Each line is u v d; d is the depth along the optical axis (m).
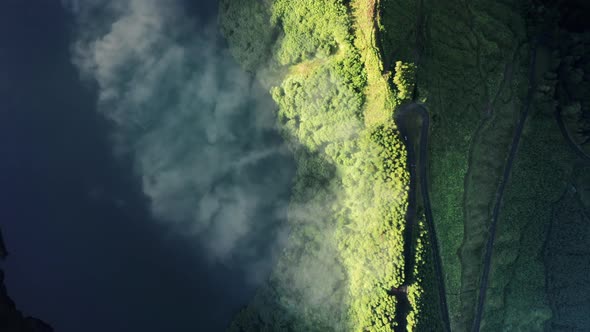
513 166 94.81
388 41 86.62
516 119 95.06
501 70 93.50
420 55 87.94
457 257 91.38
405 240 86.69
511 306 96.31
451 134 89.50
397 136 87.25
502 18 94.44
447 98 89.44
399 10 87.44
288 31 95.88
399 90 85.88
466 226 92.25
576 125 95.19
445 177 89.06
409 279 86.69
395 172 86.69
